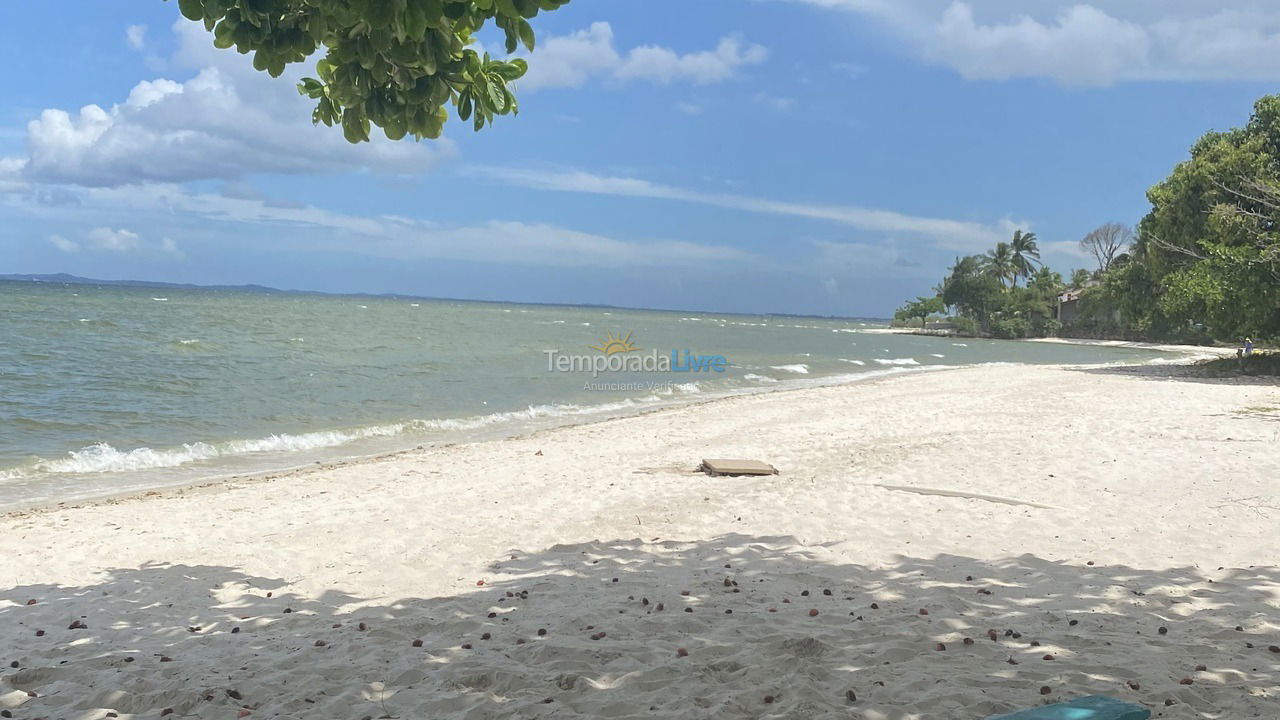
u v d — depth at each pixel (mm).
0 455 13148
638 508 9148
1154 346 77438
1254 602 5691
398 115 3289
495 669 4562
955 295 104375
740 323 151500
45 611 5875
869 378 32594
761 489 10070
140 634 5383
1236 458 11547
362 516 8898
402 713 4070
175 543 7812
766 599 5930
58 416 16625
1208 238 30984
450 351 39688
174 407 18594
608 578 6562
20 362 25203
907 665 4590
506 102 3426
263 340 39906
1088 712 3049
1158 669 4477
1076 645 4895
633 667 4617
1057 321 98938
